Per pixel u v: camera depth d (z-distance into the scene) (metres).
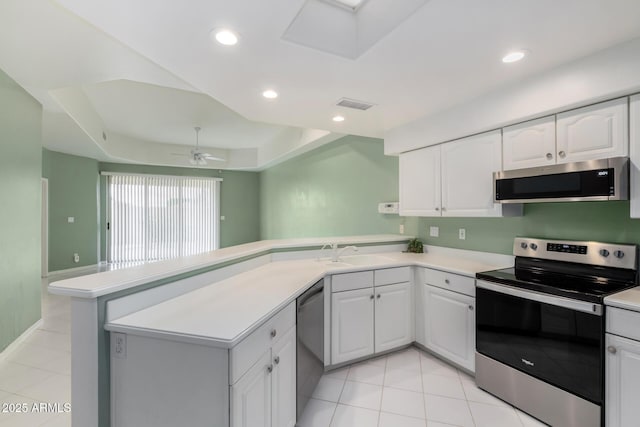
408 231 3.65
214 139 6.93
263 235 8.38
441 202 2.79
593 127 1.83
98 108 4.80
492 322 2.19
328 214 5.11
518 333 2.03
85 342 1.35
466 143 2.55
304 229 5.93
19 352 2.83
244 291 1.89
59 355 2.78
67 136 4.77
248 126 5.80
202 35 1.49
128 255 7.52
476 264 2.70
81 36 2.03
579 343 1.73
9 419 1.93
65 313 3.90
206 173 8.26
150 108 4.77
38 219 3.38
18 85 2.92
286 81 2.04
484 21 1.44
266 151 7.16
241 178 8.66
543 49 1.70
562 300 1.79
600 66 1.72
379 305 2.72
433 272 2.72
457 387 2.31
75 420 1.36
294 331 1.85
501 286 2.11
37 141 3.29
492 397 2.18
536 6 1.34
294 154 5.96
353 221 4.52
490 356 2.21
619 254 1.96
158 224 7.80
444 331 2.61
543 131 2.05
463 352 2.45
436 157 2.83
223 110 4.87
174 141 7.17
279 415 1.64
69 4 1.26
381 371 2.54
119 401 1.38
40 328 3.39
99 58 2.30
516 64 1.87
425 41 1.60
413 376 2.46
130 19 1.36
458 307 2.49
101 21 1.37
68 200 6.44
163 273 1.67
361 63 1.82
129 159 6.84
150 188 7.73
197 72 1.90
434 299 2.71
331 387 2.32
